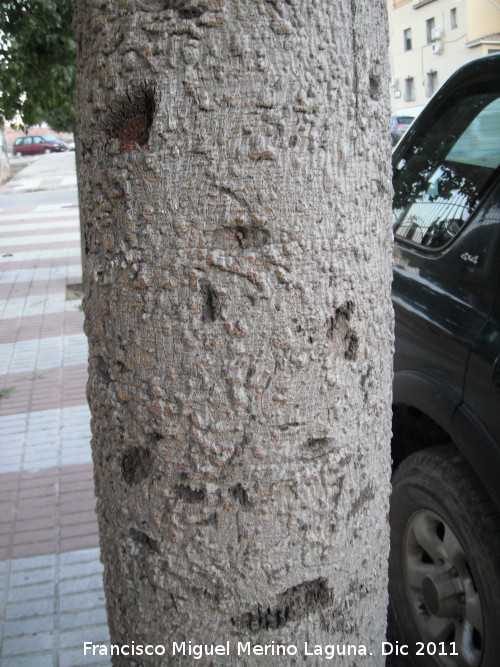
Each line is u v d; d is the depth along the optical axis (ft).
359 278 4.34
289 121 3.96
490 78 9.23
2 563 11.55
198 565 4.46
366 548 4.77
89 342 4.71
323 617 4.65
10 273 33.53
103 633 9.95
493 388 7.39
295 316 4.13
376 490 4.78
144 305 4.18
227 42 3.87
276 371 4.16
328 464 4.41
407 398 8.76
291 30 3.91
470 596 7.86
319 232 4.11
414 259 9.38
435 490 8.11
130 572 4.69
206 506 4.35
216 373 4.15
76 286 30.66
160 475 4.40
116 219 4.25
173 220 4.05
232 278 4.05
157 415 4.29
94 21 4.18
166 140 3.99
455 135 9.70
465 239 8.57
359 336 4.41
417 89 108.78
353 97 4.17
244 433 4.23
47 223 50.85
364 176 4.29
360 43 4.18
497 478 7.32
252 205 3.99
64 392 18.84
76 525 12.60
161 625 4.65
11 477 14.30
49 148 144.97
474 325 7.86
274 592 4.48
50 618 10.27
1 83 20.81
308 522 4.42
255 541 4.38
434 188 9.76
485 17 94.53
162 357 4.20
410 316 8.86
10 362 21.33
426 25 103.60
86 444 15.70
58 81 21.34
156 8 3.98
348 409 4.43
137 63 4.02
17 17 20.31
